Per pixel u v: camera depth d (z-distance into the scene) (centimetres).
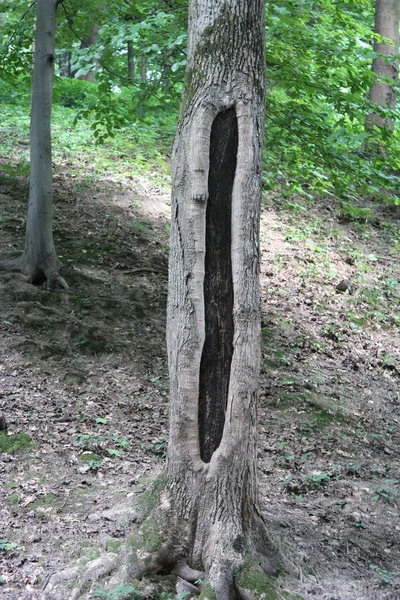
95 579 432
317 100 1001
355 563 532
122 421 761
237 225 446
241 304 445
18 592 428
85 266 1126
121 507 530
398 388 1012
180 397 448
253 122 452
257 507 467
